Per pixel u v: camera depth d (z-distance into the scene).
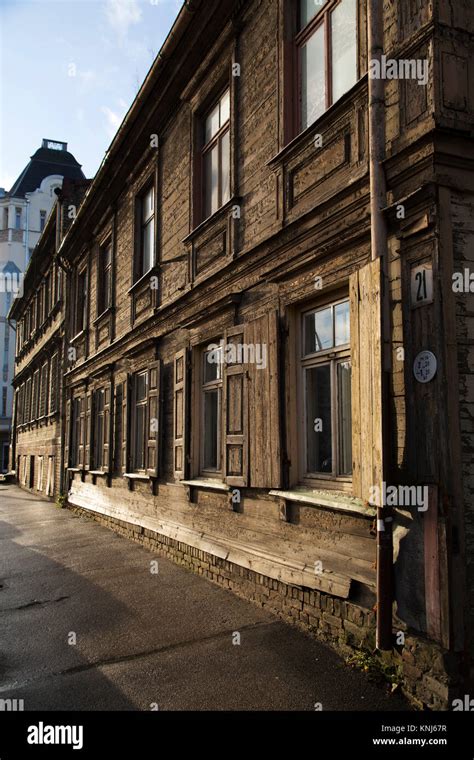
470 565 3.65
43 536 11.05
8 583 7.49
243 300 6.54
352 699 3.81
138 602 6.21
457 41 4.03
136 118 9.95
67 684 4.27
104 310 13.19
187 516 7.79
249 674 4.25
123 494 10.81
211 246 7.47
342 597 4.50
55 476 18.20
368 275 4.20
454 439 3.69
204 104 8.04
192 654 4.69
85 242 14.80
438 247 3.81
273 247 5.87
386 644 3.87
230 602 6.01
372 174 4.25
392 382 4.12
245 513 6.26
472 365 3.84
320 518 5.01
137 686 4.17
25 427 26.58
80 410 14.99
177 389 8.10
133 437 10.43
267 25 6.36
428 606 3.65
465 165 3.95
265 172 6.23
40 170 49.16
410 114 4.11
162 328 9.12
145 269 10.59
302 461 5.50
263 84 6.38
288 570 5.28
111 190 12.16
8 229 45.75
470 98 4.02
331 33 5.52
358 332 4.33
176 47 8.16
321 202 5.04
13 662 4.75
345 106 4.89
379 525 3.96
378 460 3.95
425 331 3.86
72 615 5.93
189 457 7.69
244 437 6.16
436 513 3.63
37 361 22.94
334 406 5.09
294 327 5.65
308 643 4.77
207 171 8.12
